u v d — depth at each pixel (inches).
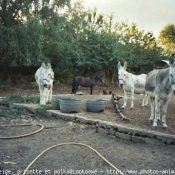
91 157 167.3
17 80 731.4
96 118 254.1
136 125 226.2
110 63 806.5
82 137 213.3
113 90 725.9
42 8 663.8
